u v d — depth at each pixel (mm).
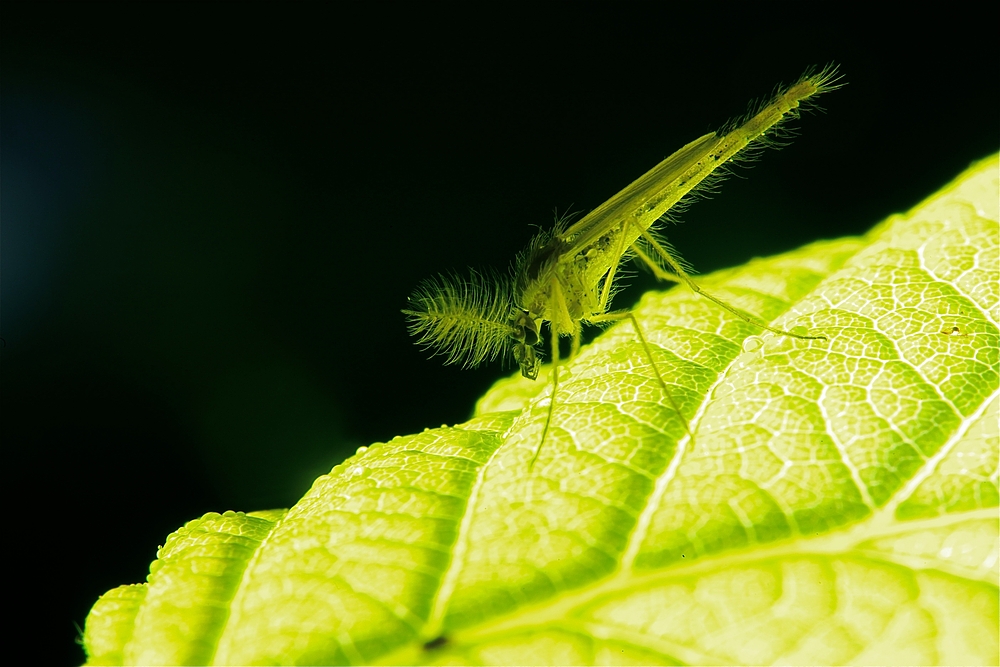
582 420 53
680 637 45
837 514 49
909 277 55
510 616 47
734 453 52
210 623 51
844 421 52
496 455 53
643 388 54
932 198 57
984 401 52
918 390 52
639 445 52
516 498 52
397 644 46
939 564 46
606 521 51
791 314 55
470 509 52
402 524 52
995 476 49
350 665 46
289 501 57
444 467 53
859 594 45
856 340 53
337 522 52
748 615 45
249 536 53
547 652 45
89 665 51
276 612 50
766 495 51
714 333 56
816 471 51
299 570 51
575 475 52
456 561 51
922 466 51
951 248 55
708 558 48
